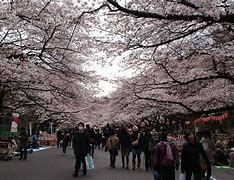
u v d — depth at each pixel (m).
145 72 17.66
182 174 10.12
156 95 20.64
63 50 18.38
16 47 17.03
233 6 7.77
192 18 8.60
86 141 15.38
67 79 20.27
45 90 20.22
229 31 12.01
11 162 22.34
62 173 16.58
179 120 40.66
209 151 14.27
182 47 13.68
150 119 41.53
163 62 15.44
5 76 17.33
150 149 14.50
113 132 20.47
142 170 18.39
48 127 64.88
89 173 16.69
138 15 8.69
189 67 16.75
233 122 36.34
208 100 19.22
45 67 19.38
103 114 49.06
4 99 27.06
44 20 15.34
